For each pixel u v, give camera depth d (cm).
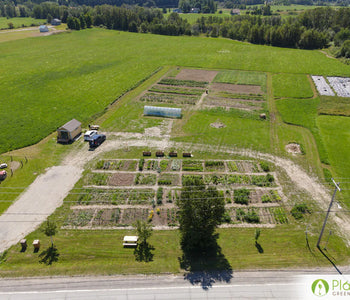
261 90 8169
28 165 4803
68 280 2933
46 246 3328
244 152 5172
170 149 5247
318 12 15200
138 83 8581
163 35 16000
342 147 5350
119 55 11731
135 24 16762
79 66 10150
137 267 3080
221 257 3206
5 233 3488
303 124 6184
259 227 3625
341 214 3841
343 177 4547
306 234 3512
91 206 3925
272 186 4341
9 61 10569
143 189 4241
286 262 3152
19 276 2970
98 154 5109
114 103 7256
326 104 7175
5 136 5612
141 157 5009
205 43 13988
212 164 4806
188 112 6738
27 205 3928
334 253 3269
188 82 8719
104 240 3419
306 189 4288
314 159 5006
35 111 6675
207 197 3086
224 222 3697
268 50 12825
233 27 15500
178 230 3556
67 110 6769
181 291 2831
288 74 9594
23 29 16775
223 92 7988
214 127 6044
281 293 2822
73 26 16875
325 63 10856
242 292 2828
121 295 2788
